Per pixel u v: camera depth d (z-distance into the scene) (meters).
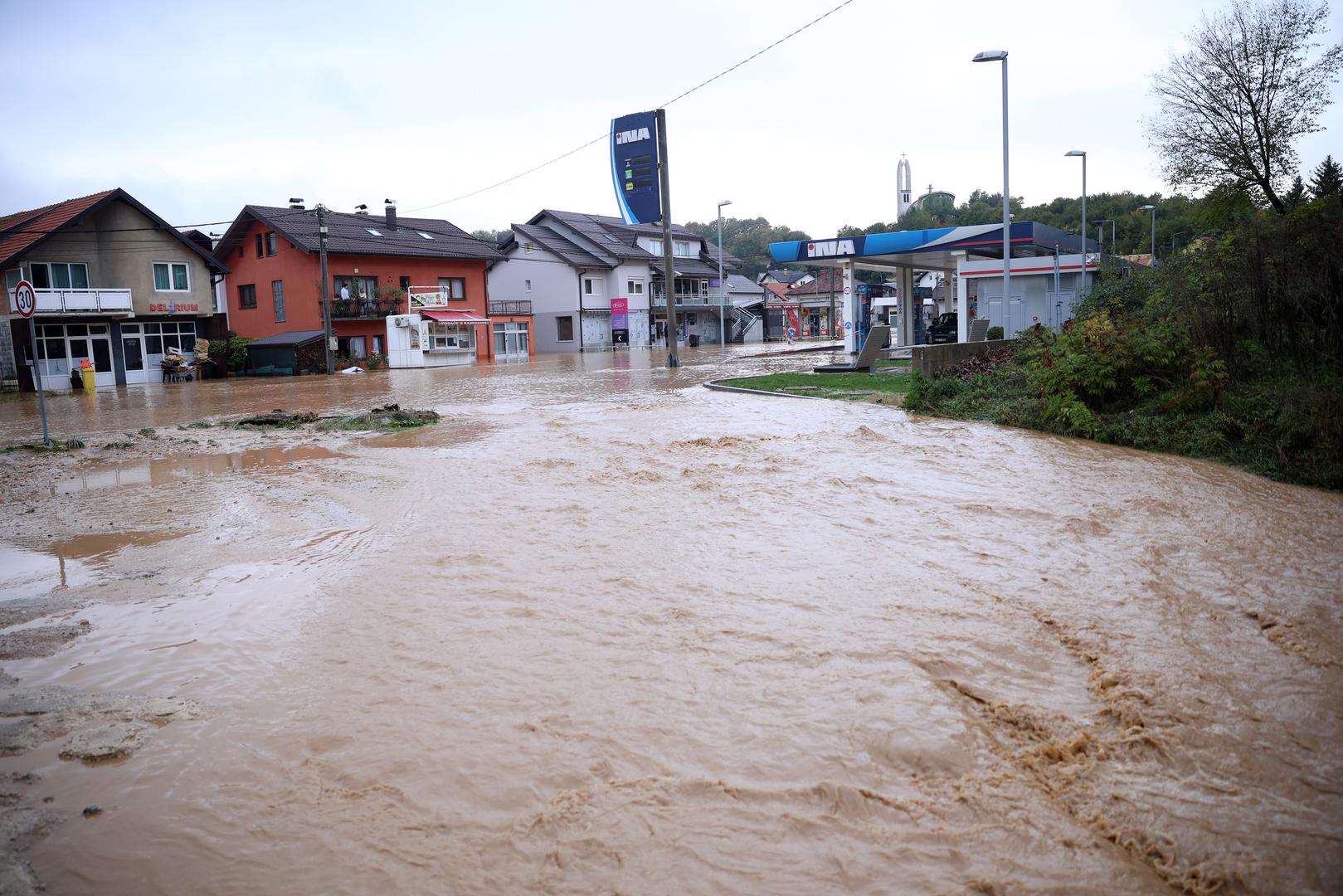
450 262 51.84
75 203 40.03
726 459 11.40
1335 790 3.55
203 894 3.04
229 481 11.23
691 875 3.06
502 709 4.31
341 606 5.96
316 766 3.85
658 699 4.38
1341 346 11.70
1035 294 33.16
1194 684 4.48
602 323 61.56
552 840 3.28
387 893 3.01
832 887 2.99
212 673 4.91
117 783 3.76
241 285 50.28
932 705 4.26
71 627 5.73
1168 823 3.34
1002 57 23.02
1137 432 12.38
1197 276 14.25
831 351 47.53
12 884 3.09
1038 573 6.33
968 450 11.92
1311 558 6.70
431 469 11.50
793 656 4.87
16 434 17.69
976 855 3.16
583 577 6.41
